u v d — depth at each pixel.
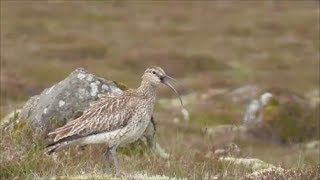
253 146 48.19
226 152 34.72
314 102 55.38
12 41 94.69
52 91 31.47
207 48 96.56
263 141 50.31
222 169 28.73
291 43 102.06
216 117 55.19
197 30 111.50
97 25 113.00
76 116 30.56
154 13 126.69
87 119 24.39
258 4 136.12
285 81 77.62
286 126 51.69
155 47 93.94
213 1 138.62
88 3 130.75
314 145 49.53
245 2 137.88
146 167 27.61
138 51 88.38
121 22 117.00
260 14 125.75
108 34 105.06
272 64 87.75
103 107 24.64
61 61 82.19
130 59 83.38
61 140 24.23
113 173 24.84
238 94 64.19
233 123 43.56
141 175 25.06
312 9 131.12
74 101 30.77
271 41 103.69
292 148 48.53
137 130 25.02
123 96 25.12
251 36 108.00
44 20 113.12
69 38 98.12
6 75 68.31
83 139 24.31
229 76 79.44
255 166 30.64
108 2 133.25
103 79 31.78
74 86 31.11
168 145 39.38
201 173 26.67
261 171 27.09
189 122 53.34
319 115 52.97
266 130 51.25
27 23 108.88
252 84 72.69
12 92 60.19
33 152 26.81
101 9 126.81
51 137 28.44
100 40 97.50
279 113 52.31
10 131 30.08
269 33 110.25
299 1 137.88
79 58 84.94
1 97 58.75
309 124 52.22
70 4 128.12
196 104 60.62
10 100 57.22
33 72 72.00
